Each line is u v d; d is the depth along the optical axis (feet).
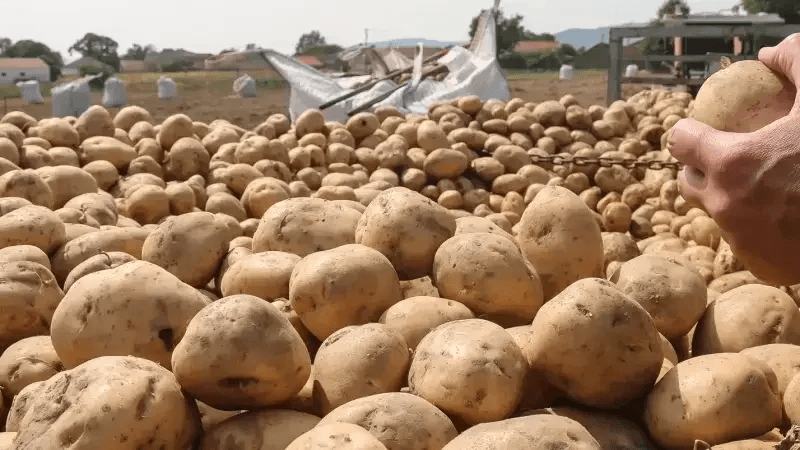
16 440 7.23
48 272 11.53
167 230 12.79
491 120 32.86
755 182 6.40
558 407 8.50
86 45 232.73
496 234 10.91
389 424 7.42
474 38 54.44
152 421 7.34
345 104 47.34
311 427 8.02
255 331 7.90
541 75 184.03
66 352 9.12
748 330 9.64
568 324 8.10
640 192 27.30
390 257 10.94
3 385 10.12
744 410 7.60
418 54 47.50
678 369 8.07
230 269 11.51
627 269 10.45
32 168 21.08
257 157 25.49
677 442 7.77
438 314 9.59
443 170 27.55
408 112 43.55
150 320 9.00
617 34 45.91
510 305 9.97
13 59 199.72
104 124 25.72
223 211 20.21
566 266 10.92
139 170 23.91
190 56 181.57
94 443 6.98
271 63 51.85
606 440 7.93
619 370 8.05
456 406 7.90
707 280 18.17
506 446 6.31
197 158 24.72
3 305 10.84
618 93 46.73
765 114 7.57
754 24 42.63
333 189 21.80
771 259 6.66
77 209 16.40
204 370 7.80
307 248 12.16
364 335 8.86
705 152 6.74
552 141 32.09
